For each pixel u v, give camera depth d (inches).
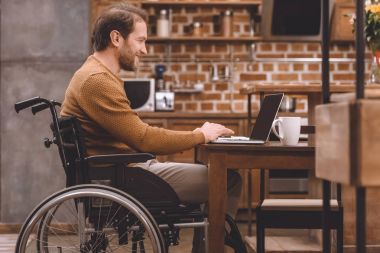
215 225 110.3
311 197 172.6
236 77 282.2
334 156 63.7
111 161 103.5
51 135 207.0
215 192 110.4
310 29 276.1
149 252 134.3
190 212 110.8
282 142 116.6
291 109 259.3
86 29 206.7
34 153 206.7
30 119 206.5
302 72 284.4
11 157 206.7
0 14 205.6
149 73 281.3
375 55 143.7
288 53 283.6
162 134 111.9
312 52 284.0
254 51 282.0
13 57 205.3
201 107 281.3
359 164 58.2
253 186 241.4
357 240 60.6
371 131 58.2
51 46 206.1
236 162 110.1
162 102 256.4
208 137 114.8
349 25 269.9
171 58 281.4
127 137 110.1
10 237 196.9
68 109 113.3
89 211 104.2
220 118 244.1
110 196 99.2
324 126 67.5
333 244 148.8
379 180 58.2
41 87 205.6
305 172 243.6
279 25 275.1
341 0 276.1
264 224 121.8
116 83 112.7
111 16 119.3
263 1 273.3
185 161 248.8
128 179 107.7
